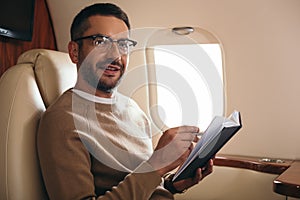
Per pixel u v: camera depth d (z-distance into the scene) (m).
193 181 1.18
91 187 1.02
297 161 1.64
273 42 1.63
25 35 1.86
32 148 1.13
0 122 1.12
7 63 1.82
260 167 1.55
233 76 1.74
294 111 1.67
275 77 1.67
